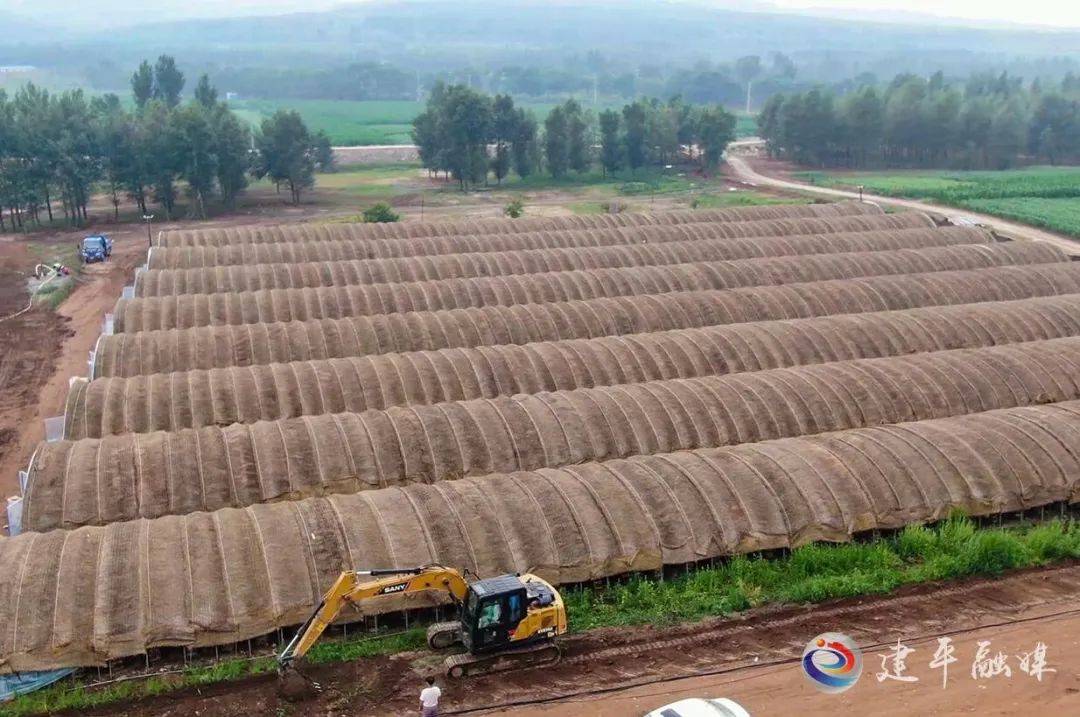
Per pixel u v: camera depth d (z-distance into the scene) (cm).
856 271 5028
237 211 8250
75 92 7944
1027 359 3459
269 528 2253
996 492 2608
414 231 6000
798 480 2562
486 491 2455
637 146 10706
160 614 2016
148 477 2628
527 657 1995
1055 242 6769
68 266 5944
